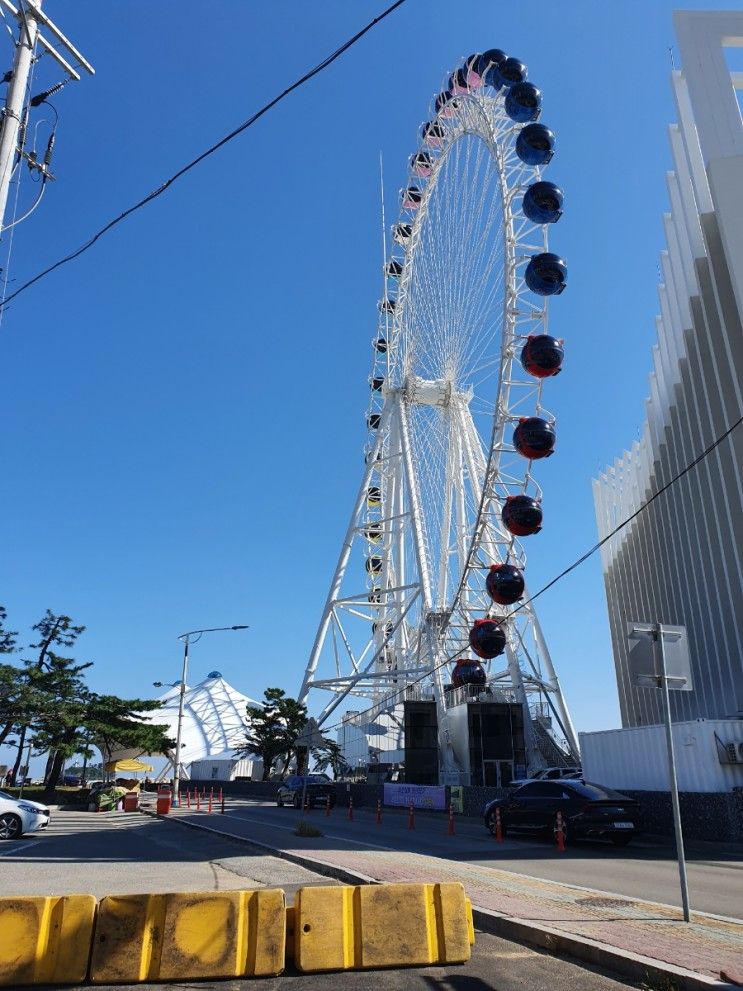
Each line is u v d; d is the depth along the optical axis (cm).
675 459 4075
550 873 1233
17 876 1241
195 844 1822
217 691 8350
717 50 3105
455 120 4350
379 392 5397
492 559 4331
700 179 3309
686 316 3684
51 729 4550
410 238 4859
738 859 1438
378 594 5219
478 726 4141
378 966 654
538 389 3519
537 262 3394
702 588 3734
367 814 3142
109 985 601
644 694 4775
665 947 664
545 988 598
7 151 1281
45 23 1364
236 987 600
